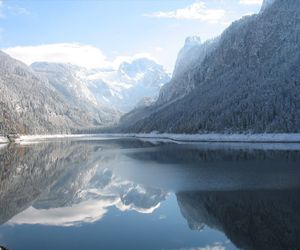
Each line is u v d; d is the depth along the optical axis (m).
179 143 184.75
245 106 195.62
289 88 190.75
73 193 60.81
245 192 53.59
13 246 35.28
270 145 141.88
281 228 37.75
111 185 67.12
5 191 63.06
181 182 65.06
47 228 40.94
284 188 54.78
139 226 40.81
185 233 37.94
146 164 95.56
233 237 36.09
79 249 34.22
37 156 128.88
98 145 192.50
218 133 192.25
